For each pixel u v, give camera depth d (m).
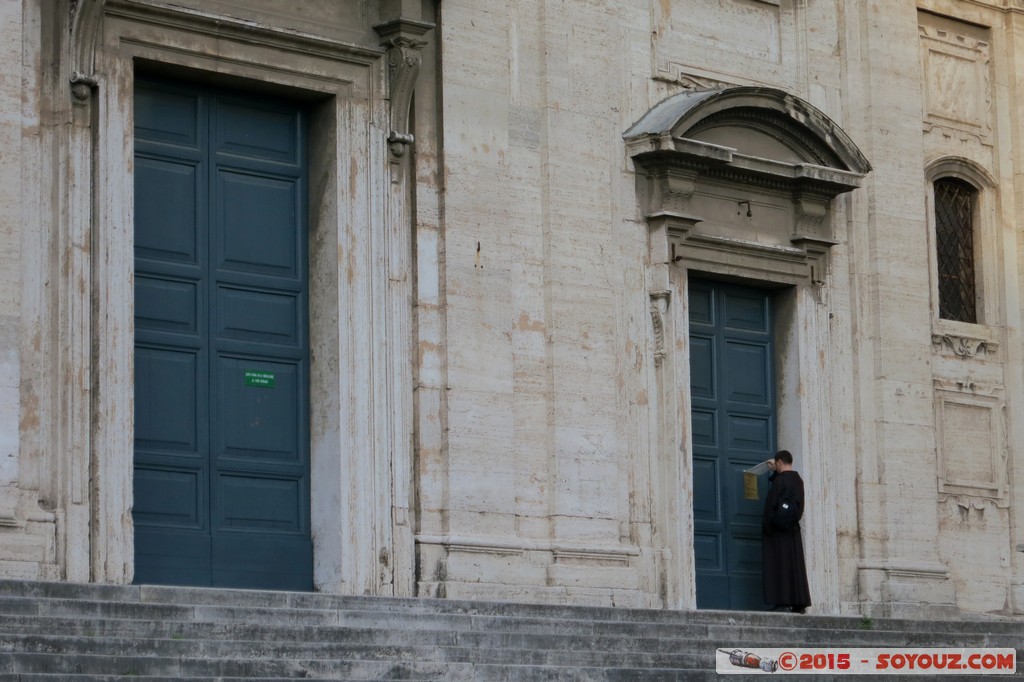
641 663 25.17
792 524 32.72
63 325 26.39
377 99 29.73
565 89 31.72
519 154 31.16
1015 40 38.47
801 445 34.16
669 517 32.03
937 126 37.38
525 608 26.83
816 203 34.72
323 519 29.05
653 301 32.41
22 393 25.94
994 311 37.84
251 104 29.33
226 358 28.72
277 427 29.12
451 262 29.98
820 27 35.81
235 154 29.08
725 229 33.59
